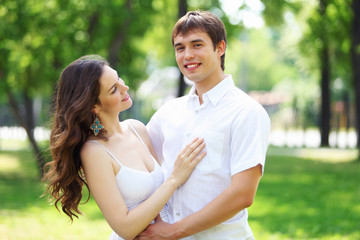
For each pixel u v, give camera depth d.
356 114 15.02
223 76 2.66
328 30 16.72
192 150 2.52
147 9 14.19
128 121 2.93
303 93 36.41
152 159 2.82
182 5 12.91
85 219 7.18
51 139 2.67
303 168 13.60
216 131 2.52
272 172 12.74
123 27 13.53
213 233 2.52
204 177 2.50
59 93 2.66
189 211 2.54
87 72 2.59
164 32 17.81
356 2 14.09
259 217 7.07
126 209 2.49
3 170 13.65
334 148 20.27
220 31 2.60
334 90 32.38
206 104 2.61
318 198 8.63
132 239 2.51
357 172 12.47
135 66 17.62
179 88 13.59
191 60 2.55
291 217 7.03
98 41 13.01
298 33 20.23
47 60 11.92
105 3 11.95
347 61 19.05
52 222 6.93
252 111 2.45
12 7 10.69
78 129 2.58
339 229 6.25
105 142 2.62
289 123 37.12
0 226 6.61
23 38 11.19
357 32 14.22
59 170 2.65
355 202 8.20
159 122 2.90
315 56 20.52
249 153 2.37
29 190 10.09
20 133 30.77
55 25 11.23
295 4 17.16
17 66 11.57
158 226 2.51
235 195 2.36
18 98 25.39
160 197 2.47
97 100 2.62
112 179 2.54
